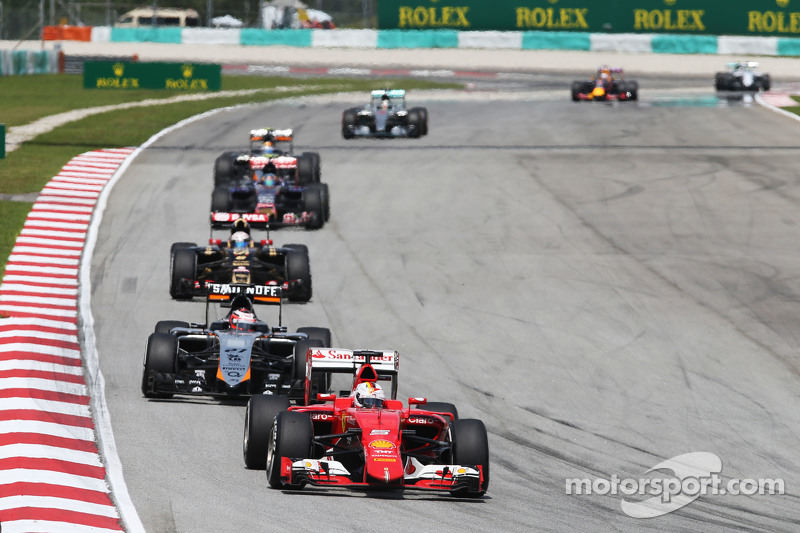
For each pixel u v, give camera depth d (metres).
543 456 47.34
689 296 76.56
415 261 84.25
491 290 77.25
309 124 147.75
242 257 70.94
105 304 71.00
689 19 184.38
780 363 63.72
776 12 184.00
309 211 91.62
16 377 52.97
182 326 54.66
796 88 194.75
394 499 38.62
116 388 53.62
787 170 118.81
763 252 88.50
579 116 156.62
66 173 110.50
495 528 36.09
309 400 44.81
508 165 120.44
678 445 50.31
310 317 70.12
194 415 49.56
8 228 88.12
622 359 63.66
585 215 99.38
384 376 44.56
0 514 34.91
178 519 35.28
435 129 144.12
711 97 180.62
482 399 55.91
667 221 97.75
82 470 40.38
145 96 171.12
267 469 39.81
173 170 115.44
